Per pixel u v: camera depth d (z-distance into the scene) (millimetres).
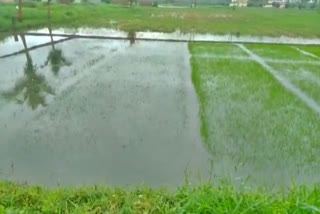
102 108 8547
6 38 19531
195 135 7156
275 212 3256
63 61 13984
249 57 15906
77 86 10383
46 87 10250
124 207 3643
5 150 6258
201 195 3562
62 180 5336
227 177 5121
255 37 23938
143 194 4070
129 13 36406
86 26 25984
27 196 3938
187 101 9289
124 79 11320
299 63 14891
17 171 5562
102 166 5828
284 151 6484
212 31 25938
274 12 45562
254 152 6434
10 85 10398
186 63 14227
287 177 5602
